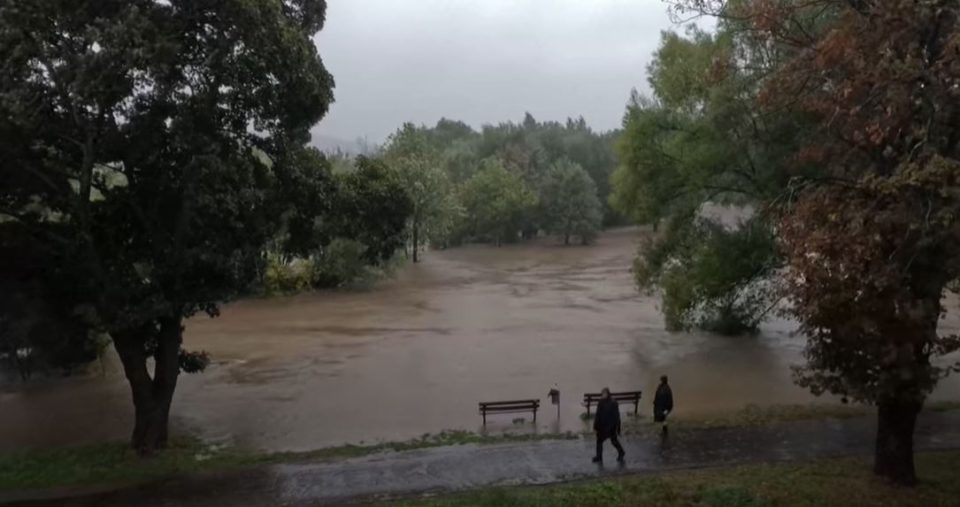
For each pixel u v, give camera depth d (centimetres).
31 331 1839
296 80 1683
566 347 3462
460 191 9631
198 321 4300
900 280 1117
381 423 2261
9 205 1692
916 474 1501
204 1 1576
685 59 2867
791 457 1694
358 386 2769
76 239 1702
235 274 1728
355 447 1916
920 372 1243
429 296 5303
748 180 2742
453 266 7456
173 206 1775
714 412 2253
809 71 1337
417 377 2908
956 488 1412
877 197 1114
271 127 1778
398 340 3697
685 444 1828
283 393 2670
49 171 1664
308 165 1905
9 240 1677
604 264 7506
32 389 2748
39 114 1515
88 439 2155
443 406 2466
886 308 1119
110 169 1859
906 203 1094
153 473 1694
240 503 1502
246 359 3272
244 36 1580
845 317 1156
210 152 1608
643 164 3022
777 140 2350
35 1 1406
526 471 1667
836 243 1102
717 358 3166
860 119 1243
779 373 2864
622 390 2647
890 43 1154
